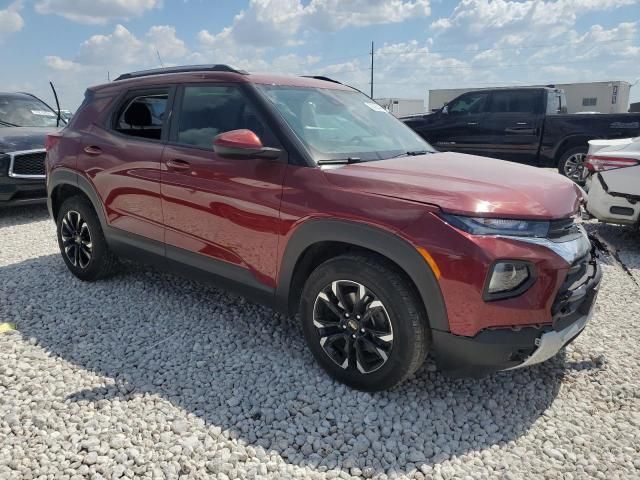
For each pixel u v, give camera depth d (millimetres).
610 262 5301
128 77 4246
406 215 2553
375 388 2809
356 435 2588
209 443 2479
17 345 3398
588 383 3090
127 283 4465
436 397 2898
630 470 2381
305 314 3018
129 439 2496
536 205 2594
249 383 2979
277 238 3016
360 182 2762
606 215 5789
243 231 3184
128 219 3945
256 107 3242
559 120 9750
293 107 3338
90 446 2432
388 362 2699
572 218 2754
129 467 2318
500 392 2980
